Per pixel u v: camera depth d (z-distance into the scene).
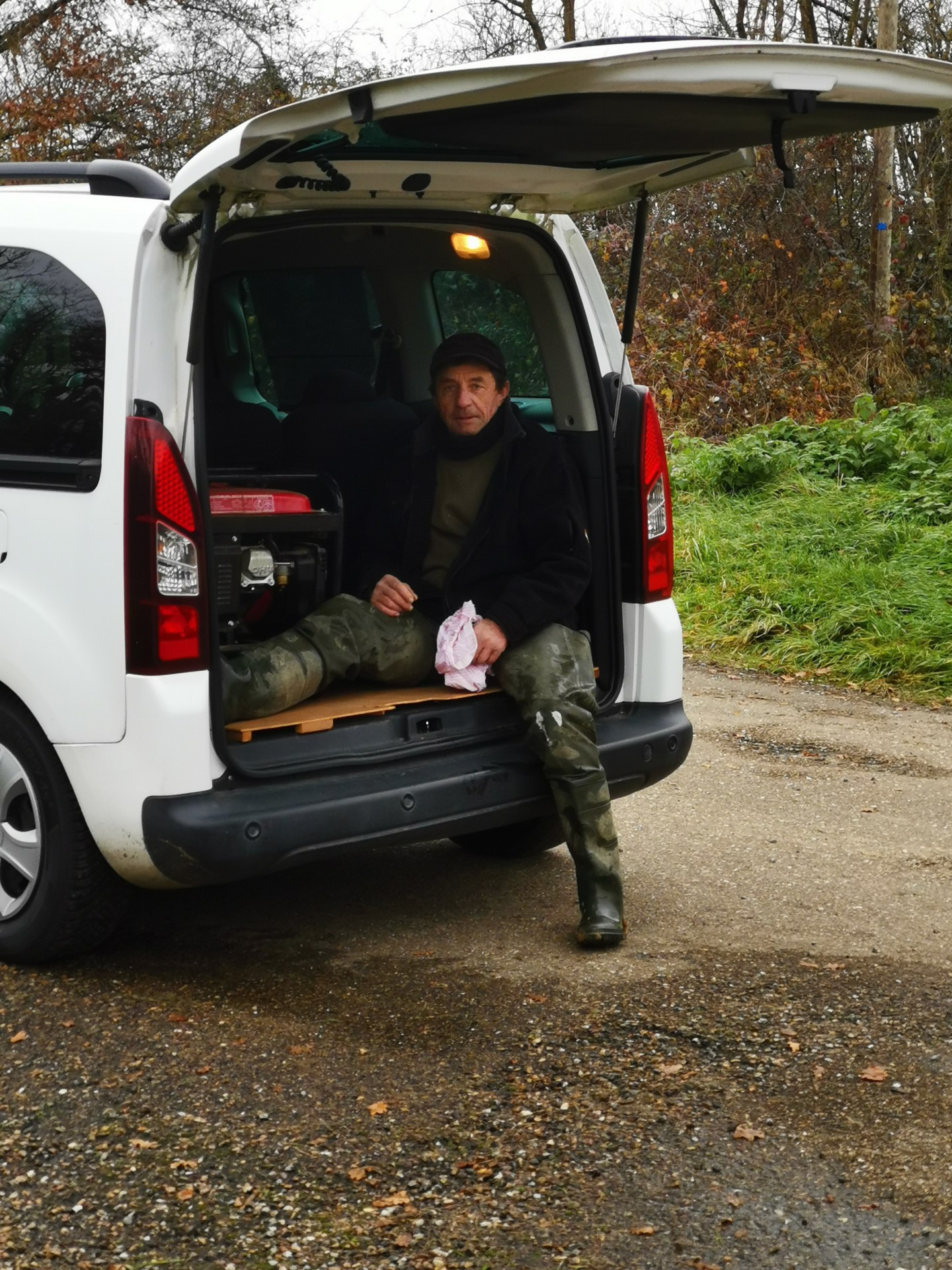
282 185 3.54
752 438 10.55
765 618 7.95
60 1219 2.64
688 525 9.36
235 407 4.63
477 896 4.35
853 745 6.17
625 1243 2.58
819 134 3.54
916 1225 2.63
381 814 3.57
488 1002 3.56
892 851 4.81
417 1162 2.84
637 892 4.38
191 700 3.36
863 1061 3.26
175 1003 3.55
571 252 4.18
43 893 3.63
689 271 15.26
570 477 4.06
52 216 3.65
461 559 4.05
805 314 15.05
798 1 20.89
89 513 3.41
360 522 4.50
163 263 3.41
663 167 3.83
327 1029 3.41
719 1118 3.01
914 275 17.00
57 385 3.52
